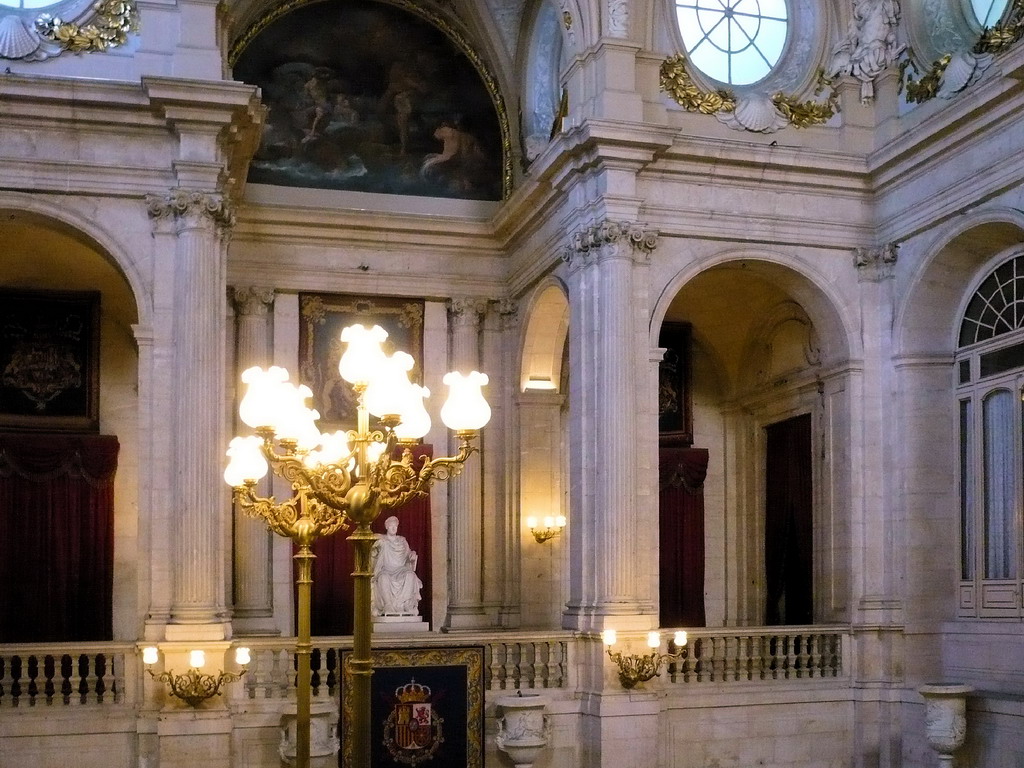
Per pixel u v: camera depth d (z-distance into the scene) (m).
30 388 19.55
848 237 18.11
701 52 18.14
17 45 15.83
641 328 16.86
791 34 18.56
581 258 17.34
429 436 20.75
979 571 16.92
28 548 19.09
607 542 16.31
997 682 16.31
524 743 15.73
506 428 20.92
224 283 16.19
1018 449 16.30
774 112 18.05
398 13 21.34
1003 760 15.47
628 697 15.98
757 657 17.30
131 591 19.84
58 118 15.56
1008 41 15.95
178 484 15.27
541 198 18.86
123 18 16.19
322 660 15.89
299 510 10.41
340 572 20.08
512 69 21.30
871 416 17.95
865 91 18.28
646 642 16.12
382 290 20.69
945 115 16.38
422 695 15.57
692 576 21.56
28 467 19.23
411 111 21.30
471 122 21.48
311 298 20.50
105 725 14.85
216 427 15.64
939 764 15.97
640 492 16.70
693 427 22.39
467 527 20.61
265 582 19.50
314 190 20.72
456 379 8.41
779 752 17.02
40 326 19.70
